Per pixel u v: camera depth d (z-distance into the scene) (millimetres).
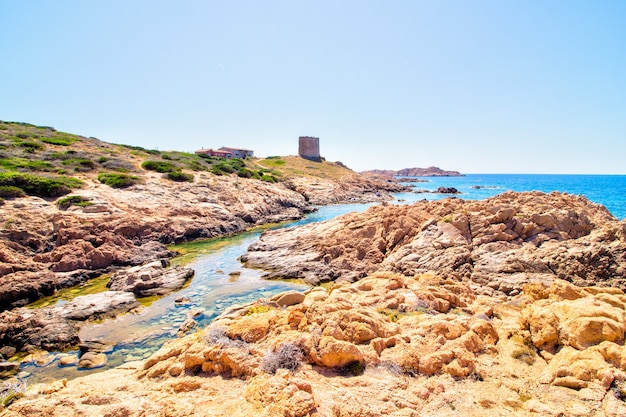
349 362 8883
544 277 19078
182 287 22828
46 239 28953
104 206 35750
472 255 22125
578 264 19078
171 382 8523
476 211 26531
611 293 12875
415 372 8938
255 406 7250
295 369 8750
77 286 23938
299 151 135500
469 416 7328
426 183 170875
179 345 10352
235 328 10531
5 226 28031
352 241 28078
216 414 7129
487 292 18453
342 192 89438
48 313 17734
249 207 53875
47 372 13211
